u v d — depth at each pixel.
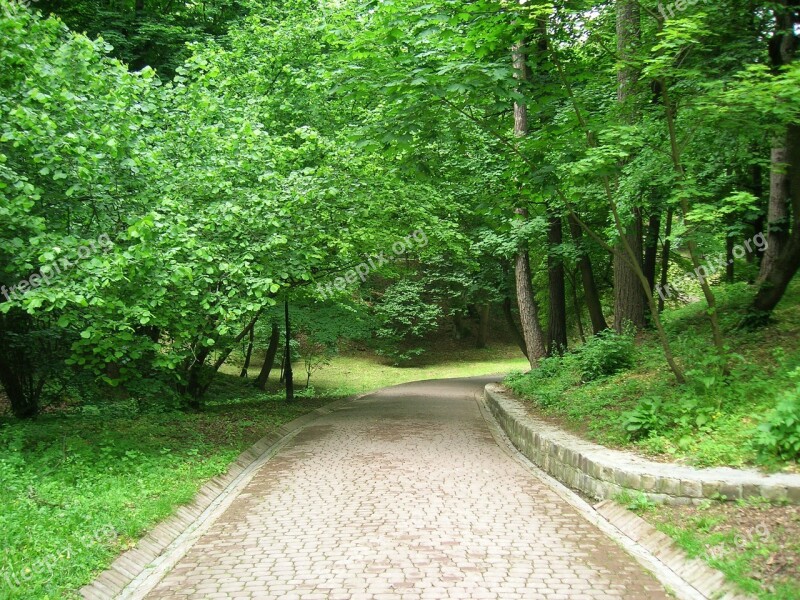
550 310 18.50
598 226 17.03
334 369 33.25
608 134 8.43
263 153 11.44
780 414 6.46
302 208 11.45
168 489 7.40
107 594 4.76
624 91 10.77
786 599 4.11
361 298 21.81
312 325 19.48
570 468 8.04
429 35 8.45
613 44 11.69
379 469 9.15
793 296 12.73
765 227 15.76
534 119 15.12
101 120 8.77
